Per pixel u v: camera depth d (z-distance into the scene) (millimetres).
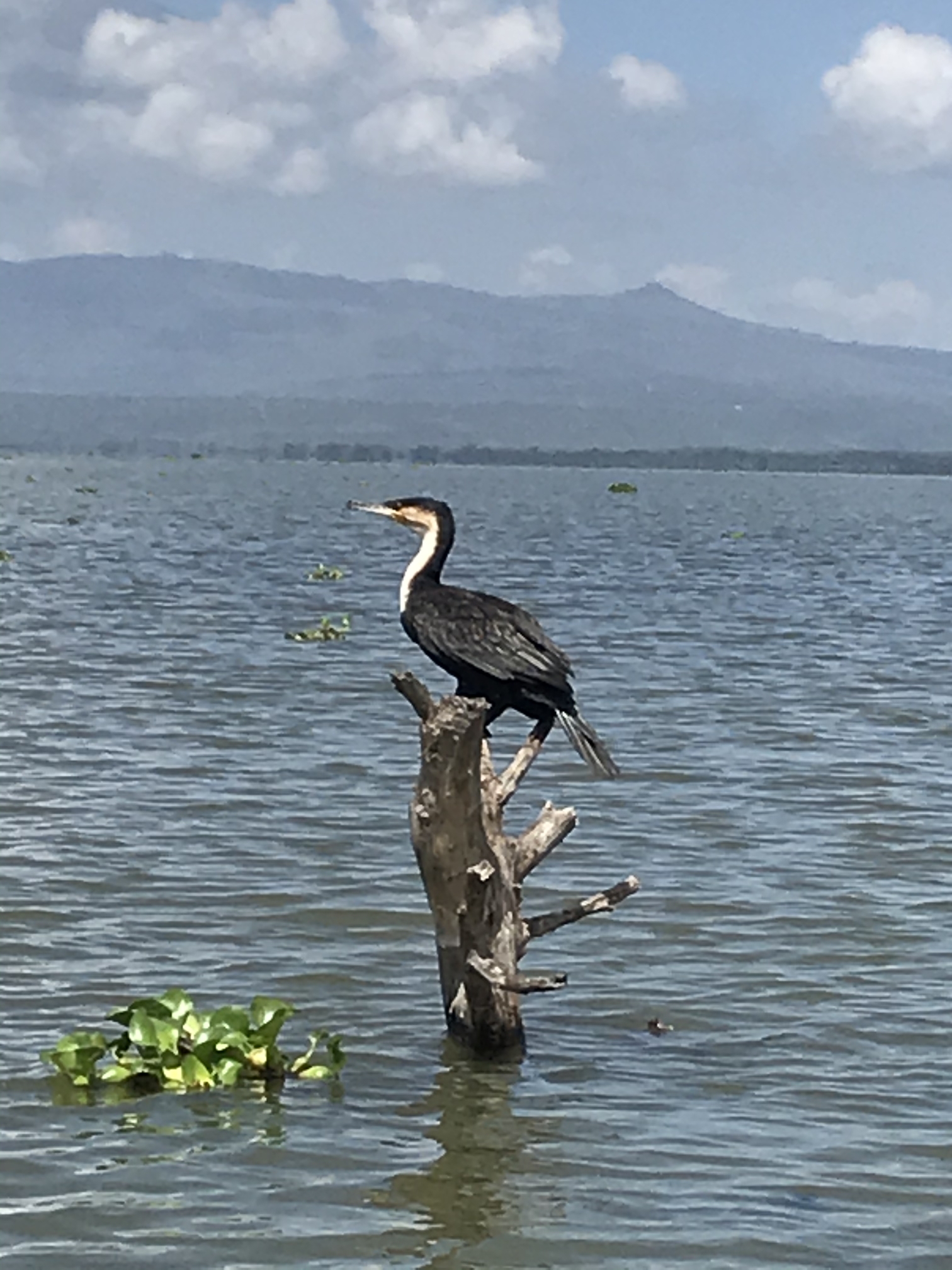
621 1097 14352
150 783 24297
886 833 22547
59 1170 12805
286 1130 13562
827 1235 12125
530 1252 11828
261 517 90375
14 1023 15531
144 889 19359
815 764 26562
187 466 196000
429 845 14773
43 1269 11461
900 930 18594
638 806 23844
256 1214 12234
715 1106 14203
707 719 30141
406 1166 13023
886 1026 15945
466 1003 15164
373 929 18328
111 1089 14250
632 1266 11711
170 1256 11656
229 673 33781
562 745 27828
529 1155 13250
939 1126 13875
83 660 35031
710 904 19391
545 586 54562
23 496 107812
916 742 28500
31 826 21797
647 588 54219
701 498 132500
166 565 58062
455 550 69812
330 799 23641
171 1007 14828
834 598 51969
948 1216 12414
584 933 18422
